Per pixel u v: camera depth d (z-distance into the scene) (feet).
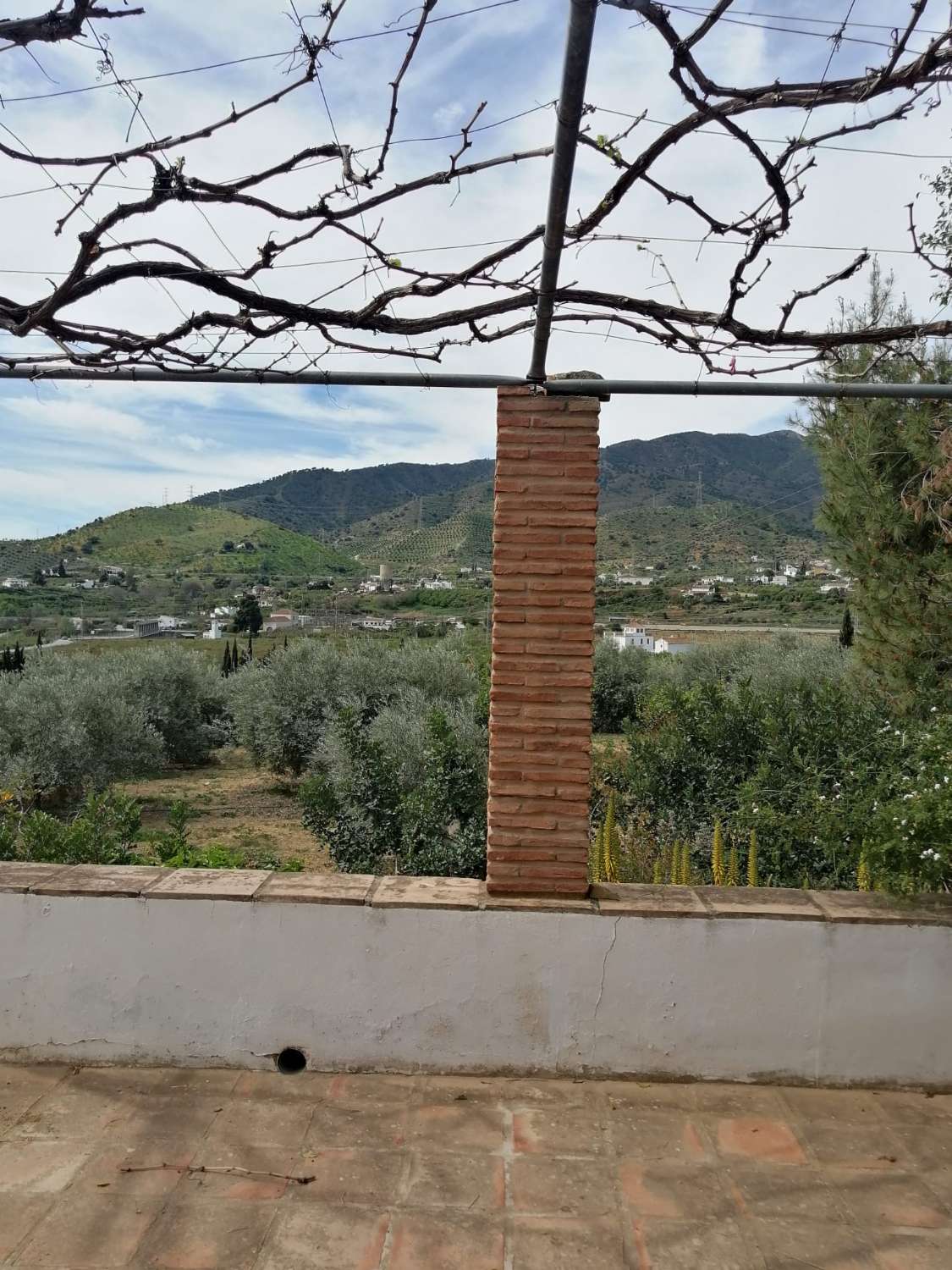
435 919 9.57
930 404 17.57
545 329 8.56
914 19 5.82
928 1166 8.29
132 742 36.58
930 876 9.82
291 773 43.68
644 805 21.02
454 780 19.72
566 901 9.68
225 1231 7.18
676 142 6.83
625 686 57.00
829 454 19.67
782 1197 7.78
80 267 7.86
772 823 16.93
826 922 9.53
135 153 7.35
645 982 9.57
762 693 23.38
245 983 9.73
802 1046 9.61
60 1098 9.19
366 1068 9.73
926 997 9.55
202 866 19.03
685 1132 8.75
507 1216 7.45
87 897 9.77
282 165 7.52
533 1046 9.66
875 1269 6.91
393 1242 7.09
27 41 6.59
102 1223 7.23
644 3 5.33
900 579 18.92
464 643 53.88
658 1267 6.89
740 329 8.48
